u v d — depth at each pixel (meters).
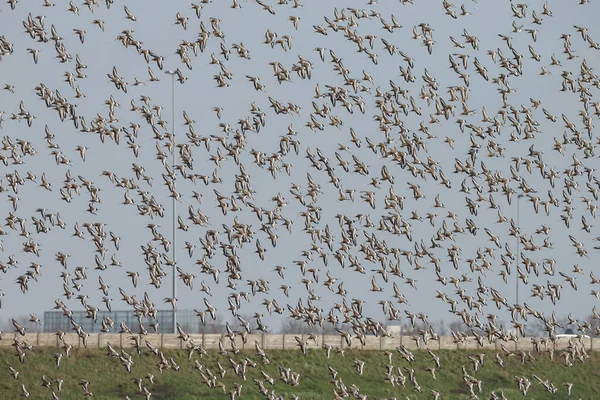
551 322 86.56
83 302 79.19
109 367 92.50
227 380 93.44
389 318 83.56
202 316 79.19
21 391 88.00
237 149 80.38
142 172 80.00
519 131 83.44
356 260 82.50
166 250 80.44
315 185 81.56
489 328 85.31
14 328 85.56
